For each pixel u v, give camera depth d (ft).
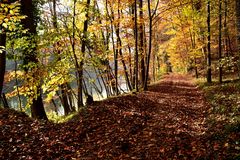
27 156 27.73
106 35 87.51
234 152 25.44
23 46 48.44
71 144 31.76
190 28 109.19
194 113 49.55
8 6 26.84
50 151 29.12
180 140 32.19
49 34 50.52
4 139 30.99
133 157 27.55
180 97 69.77
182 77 144.87
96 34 84.28
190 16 99.55
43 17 74.59
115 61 85.97
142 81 100.48
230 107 43.88
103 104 50.31
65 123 39.93
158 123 41.06
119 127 37.35
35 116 50.21
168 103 60.49
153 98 66.49
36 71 49.85
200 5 100.78
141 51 91.71
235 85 65.77
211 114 44.88
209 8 84.17
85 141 32.99
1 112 41.01
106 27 79.61
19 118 39.37
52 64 51.96
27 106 50.90
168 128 38.04
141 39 91.25
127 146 31.22
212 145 28.81
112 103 51.75
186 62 155.33
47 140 31.99
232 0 80.23
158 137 33.68
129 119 41.29
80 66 59.00
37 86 50.34
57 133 34.65
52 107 135.03
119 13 78.95
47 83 55.57
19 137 32.01
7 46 49.03
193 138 32.99
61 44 59.00
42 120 40.91
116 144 31.40
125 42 90.07
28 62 49.70
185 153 28.02
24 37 46.80
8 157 27.17
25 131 33.91
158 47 163.84
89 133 35.29
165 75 164.55
